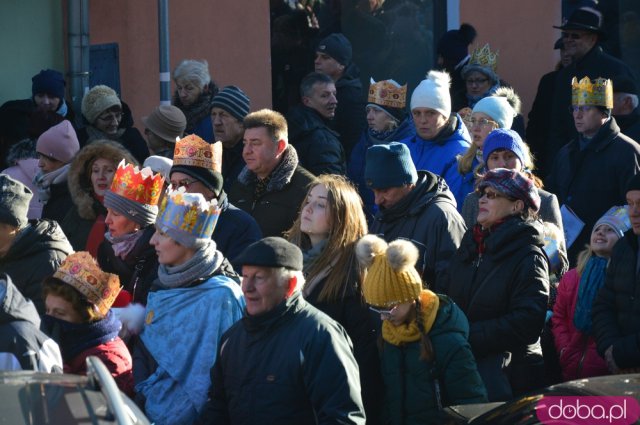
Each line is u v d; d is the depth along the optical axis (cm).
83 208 966
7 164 1231
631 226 850
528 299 777
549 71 1616
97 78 1450
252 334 666
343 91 1361
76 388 522
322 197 779
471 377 732
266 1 1520
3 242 838
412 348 741
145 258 828
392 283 723
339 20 1587
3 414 497
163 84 1227
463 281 806
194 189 856
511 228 789
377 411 767
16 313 671
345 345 665
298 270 666
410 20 1625
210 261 731
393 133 1189
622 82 1252
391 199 864
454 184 1057
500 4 1616
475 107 1059
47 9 1419
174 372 712
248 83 1515
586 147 1102
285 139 951
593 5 1627
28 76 1407
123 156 966
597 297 845
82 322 750
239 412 666
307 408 657
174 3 1470
